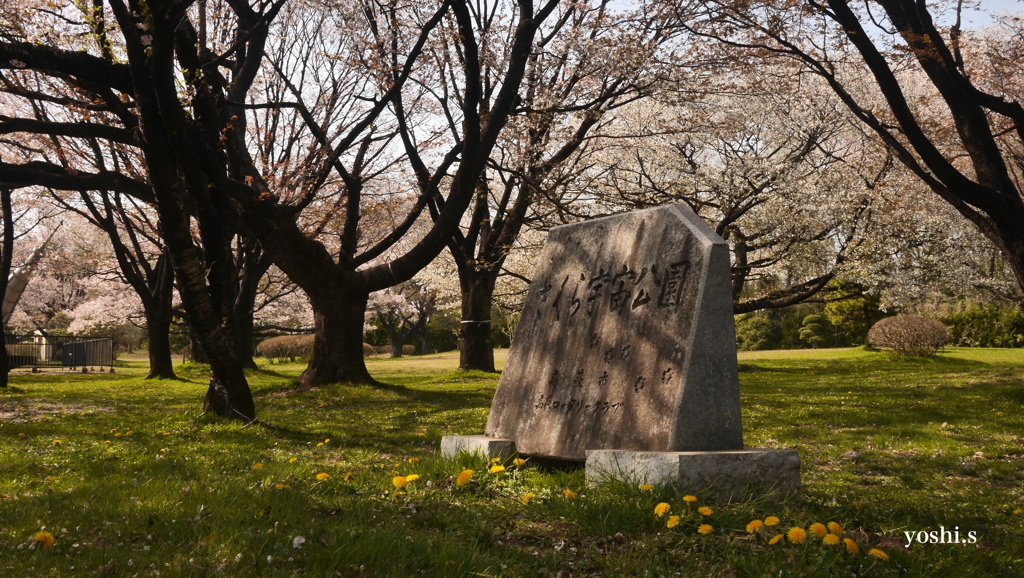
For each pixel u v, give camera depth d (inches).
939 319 1803.6
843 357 1491.1
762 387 832.9
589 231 309.1
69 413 615.2
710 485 215.0
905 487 297.3
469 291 1077.1
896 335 1333.7
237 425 479.2
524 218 975.0
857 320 1745.8
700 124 936.3
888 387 796.6
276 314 1871.3
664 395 244.7
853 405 621.3
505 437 308.7
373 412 621.3
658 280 266.7
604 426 263.6
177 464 323.0
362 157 810.8
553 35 890.1
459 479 232.1
